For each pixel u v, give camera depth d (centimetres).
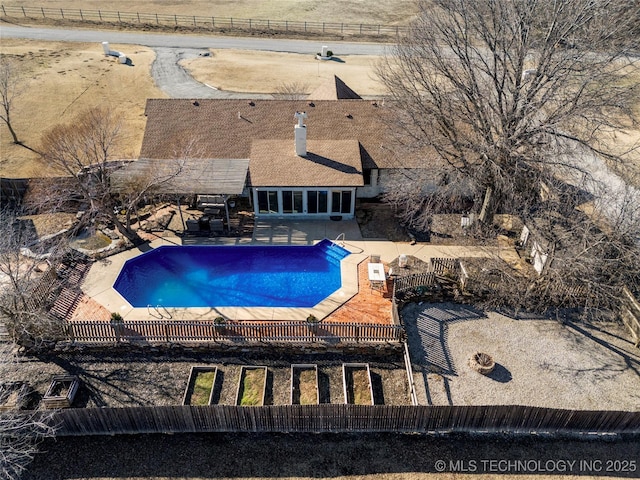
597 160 3397
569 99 2389
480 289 2486
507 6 2469
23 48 6041
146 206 3225
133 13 7888
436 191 2973
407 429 1869
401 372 2109
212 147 3238
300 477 1722
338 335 2183
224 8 8569
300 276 2642
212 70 5766
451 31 2675
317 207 3075
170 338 2177
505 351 2217
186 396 1986
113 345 2167
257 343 2183
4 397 1953
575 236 2542
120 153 3809
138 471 1736
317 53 6562
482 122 2598
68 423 1803
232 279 2616
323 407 1794
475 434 1873
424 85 2795
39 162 3619
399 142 2909
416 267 2678
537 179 2578
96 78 5309
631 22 2398
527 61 2773
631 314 2308
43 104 4659
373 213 3172
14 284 2177
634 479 1731
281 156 3138
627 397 2012
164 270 2678
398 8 8869
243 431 1873
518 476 1738
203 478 1716
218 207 3091
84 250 2775
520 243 2928
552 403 1980
